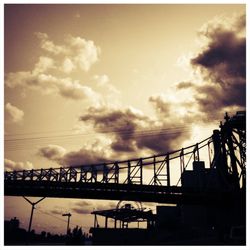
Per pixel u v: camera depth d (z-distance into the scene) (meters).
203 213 92.06
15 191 89.31
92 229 70.06
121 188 91.00
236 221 87.50
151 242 68.88
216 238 58.72
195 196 90.75
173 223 88.75
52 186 90.31
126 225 88.56
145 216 89.31
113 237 69.19
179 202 90.75
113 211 87.38
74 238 67.50
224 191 90.50
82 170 99.56
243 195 89.38
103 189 90.75
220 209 91.25
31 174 95.94
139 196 90.56
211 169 98.56
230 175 95.12
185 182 102.00
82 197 90.44
